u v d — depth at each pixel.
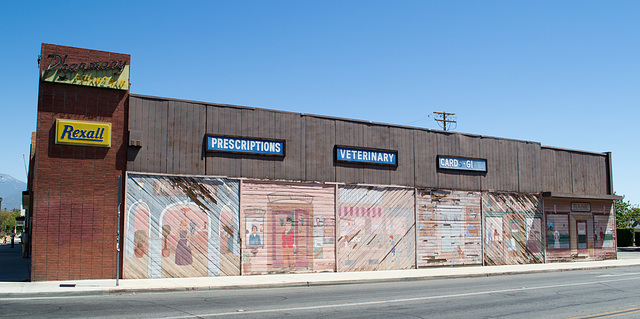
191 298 13.56
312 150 21.30
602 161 31.83
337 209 21.53
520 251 27.02
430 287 16.95
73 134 16.80
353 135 22.44
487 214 26.05
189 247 18.31
